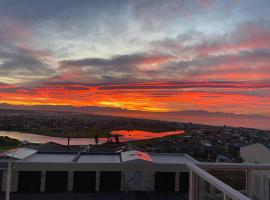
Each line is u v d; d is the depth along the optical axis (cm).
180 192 3177
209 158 4459
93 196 2961
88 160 3444
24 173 3075
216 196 836
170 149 5166
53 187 3102
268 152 3400
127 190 3145
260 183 955
